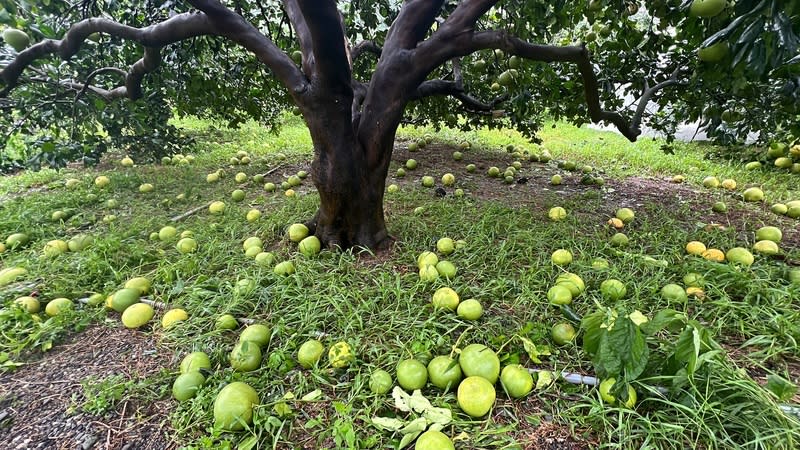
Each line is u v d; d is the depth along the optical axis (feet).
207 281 11.17
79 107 19.10
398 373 7.53
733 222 15.64
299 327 9.25
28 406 7.61
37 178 23.35
